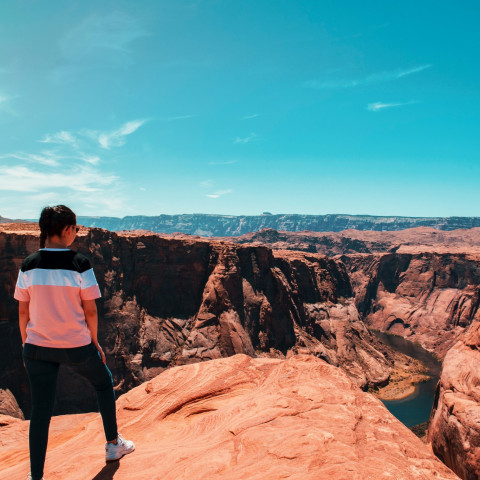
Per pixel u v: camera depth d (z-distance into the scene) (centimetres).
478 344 1046
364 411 491
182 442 483
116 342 8288
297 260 13612
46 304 378
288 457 378
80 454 482
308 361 691
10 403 6022
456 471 830
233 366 768
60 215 389
